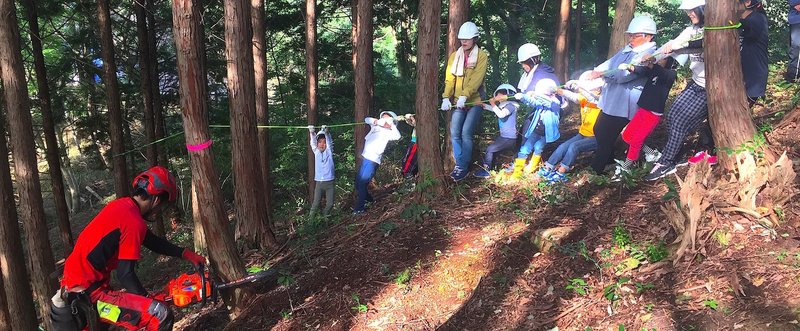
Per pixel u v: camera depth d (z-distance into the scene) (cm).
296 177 1232
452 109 668
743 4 446
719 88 416
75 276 342
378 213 634
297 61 1597
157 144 1302
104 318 348
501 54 1783
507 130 633
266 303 478
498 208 547
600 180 521
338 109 1431
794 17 647
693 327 313
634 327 329
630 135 507
